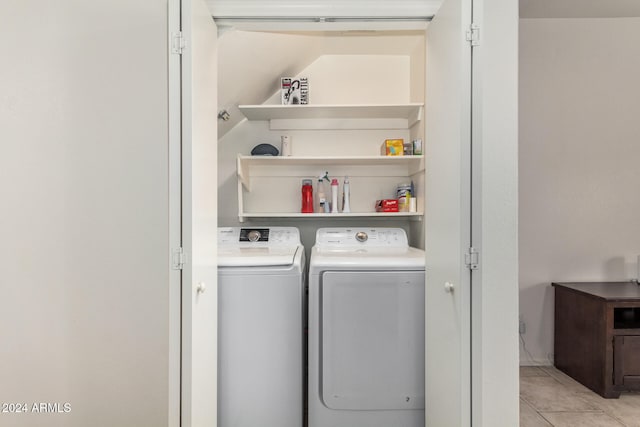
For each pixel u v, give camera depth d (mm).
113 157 1537
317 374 1880
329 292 1855
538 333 2930
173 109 1352
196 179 1403
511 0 1525
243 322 1851
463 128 1397
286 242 2549
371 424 1875
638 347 2375
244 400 1852
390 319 1860
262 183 2877
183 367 1377
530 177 2885
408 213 2562
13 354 1542
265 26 1698
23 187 1523
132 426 1568
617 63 2859
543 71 2859
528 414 2221
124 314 1557
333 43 2631
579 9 2711
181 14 1349
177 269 1369
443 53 1559
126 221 1548
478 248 1405
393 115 2723
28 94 1516
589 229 2898
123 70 1533
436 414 1667
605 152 2883
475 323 1410
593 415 2209
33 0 1515
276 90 2820
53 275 1538
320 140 2867
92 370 1557
